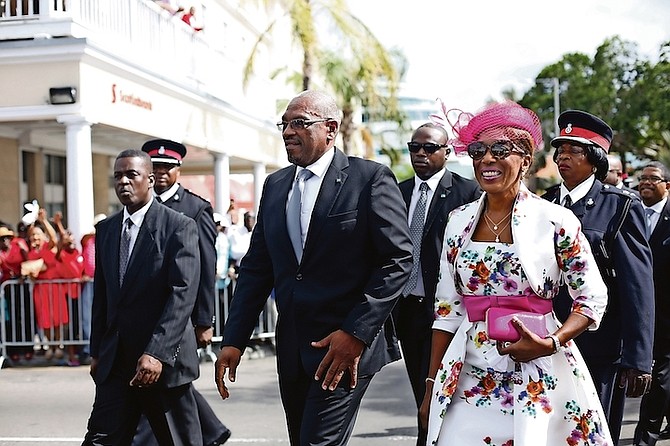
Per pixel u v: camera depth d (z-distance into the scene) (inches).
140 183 198.4
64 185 685.9
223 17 871.1
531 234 132.0
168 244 195.9
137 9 535.8
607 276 178.7
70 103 453.1
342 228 163.3
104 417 193.3
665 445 261.9
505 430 130.5
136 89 524.1
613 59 1451.8
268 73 1019.3
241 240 483.8
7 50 453.4
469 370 134.9
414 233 236.5
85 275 422.3
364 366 162.9
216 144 671.1
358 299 164.6
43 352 444.5
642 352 171.5
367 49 838.5
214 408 322.0
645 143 1379.2
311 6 808.3
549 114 1528.1
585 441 131.2
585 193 184.7
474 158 134.2
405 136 977.5
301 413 168.7
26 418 308.2
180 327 191.9
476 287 134.5
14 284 422.9
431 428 135.4
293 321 165.2
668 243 245.4
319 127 165.8
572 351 133.9
